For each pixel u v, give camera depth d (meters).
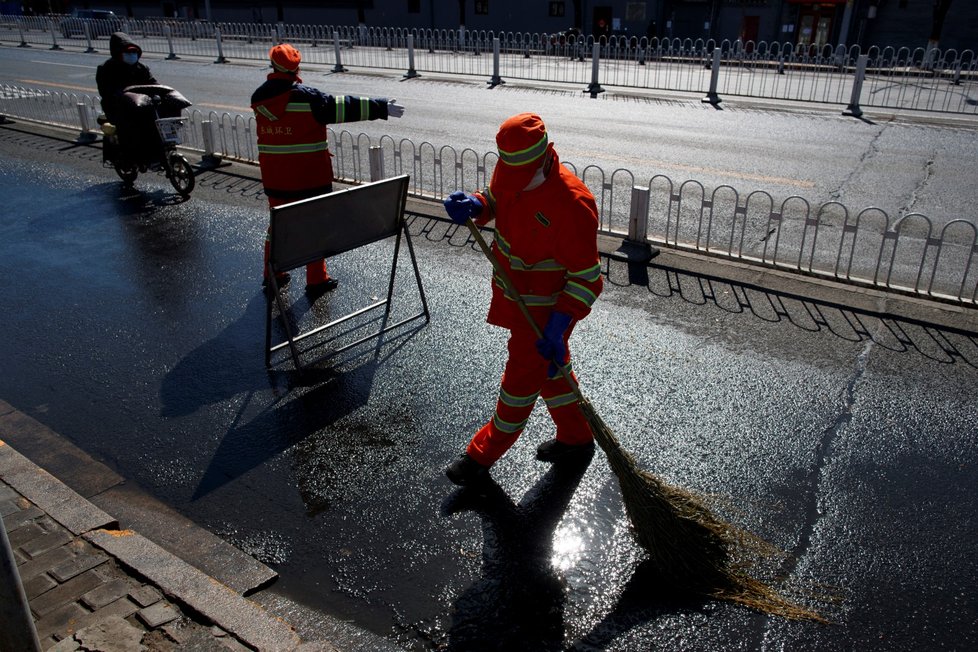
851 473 4.06
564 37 29.22
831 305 6.04
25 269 7.08
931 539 3.59
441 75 21.30
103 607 3.06
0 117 13.95
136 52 9.31
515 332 3.76
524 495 3.95
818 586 3.33
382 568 3.47
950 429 4.43
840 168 10.56
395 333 5.73
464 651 3.03
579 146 11.98
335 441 4.43
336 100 5.84
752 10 31.38
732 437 4.37
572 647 3.03
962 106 16.06
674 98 17.17
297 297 6.39
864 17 29.77
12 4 50.34
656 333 5.62
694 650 3.01
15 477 3.92
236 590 3.33
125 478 4.14
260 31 34.09
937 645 3.03
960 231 8.00
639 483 3.34
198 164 10.81
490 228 8.02
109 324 5.96
